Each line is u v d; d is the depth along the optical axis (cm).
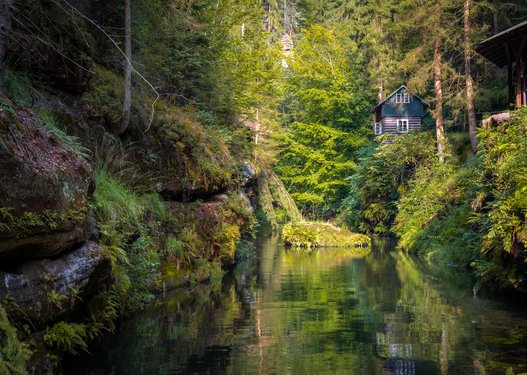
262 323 909
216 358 700
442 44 2691
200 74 1762
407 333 834
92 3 1221
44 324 599
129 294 979
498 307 1038
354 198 3534
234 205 1719
